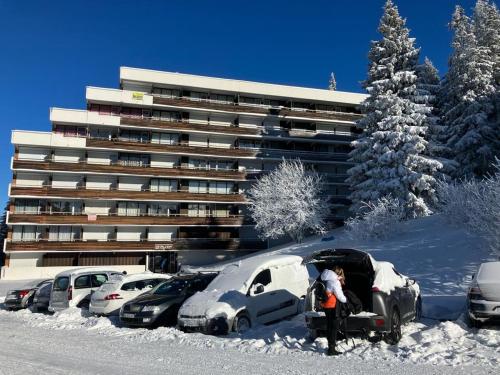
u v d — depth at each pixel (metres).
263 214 43.31
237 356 7.36
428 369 6.07
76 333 10.96
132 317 11.92
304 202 41.94
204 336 9.41
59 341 9.68
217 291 10.96
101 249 44.34
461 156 37.94
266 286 11.40
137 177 47.78
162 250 46.47
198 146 49.94
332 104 58.88
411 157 33.84
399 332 8.31
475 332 8.38
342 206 53.00
